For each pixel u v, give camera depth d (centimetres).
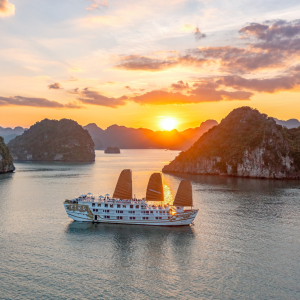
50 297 3966
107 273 4638
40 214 7969
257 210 8419
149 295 4044
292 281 4397
